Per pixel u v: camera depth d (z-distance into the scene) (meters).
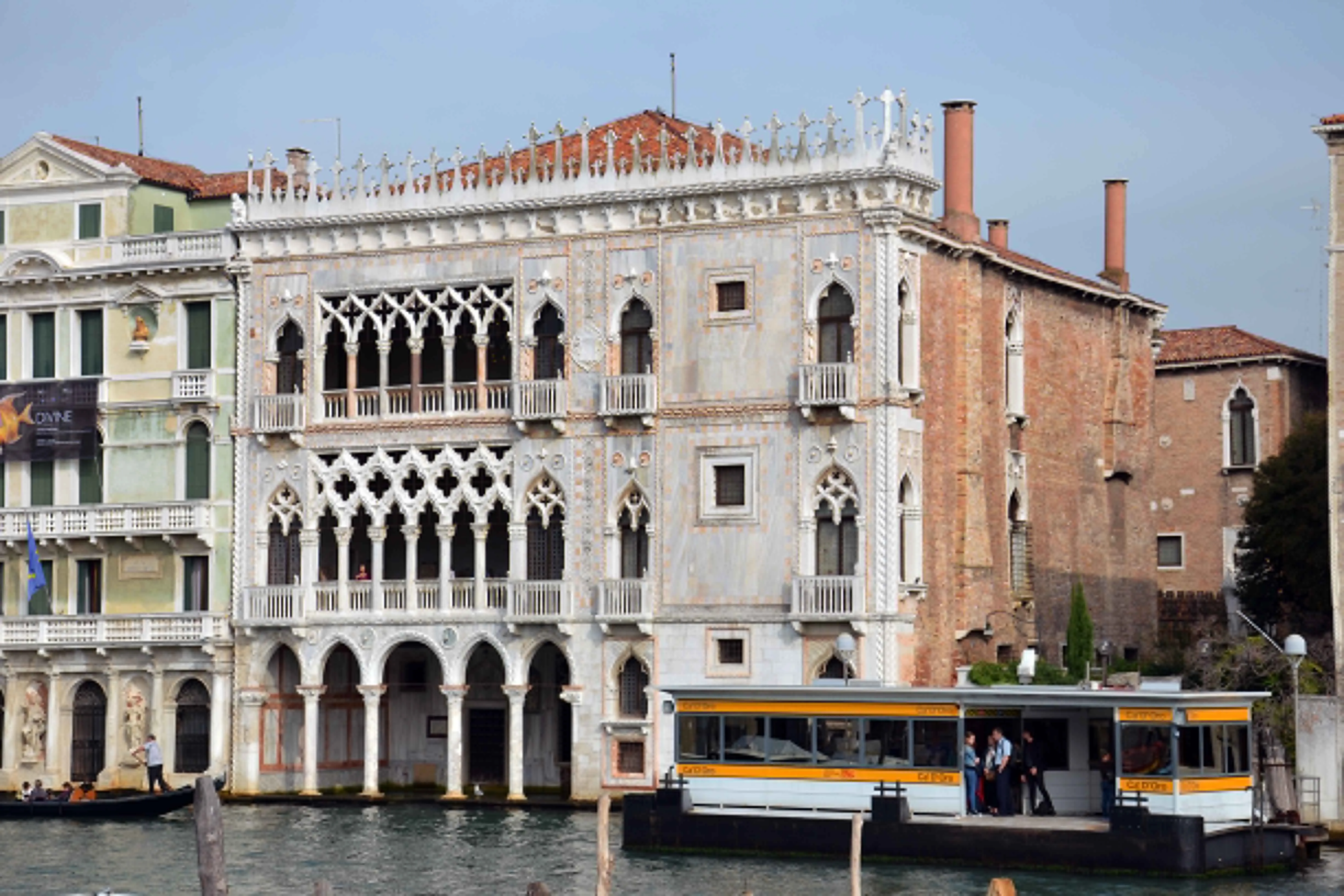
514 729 61.97
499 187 62.59
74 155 69.19
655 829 49.00
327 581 65.06
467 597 62.97
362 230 64.56
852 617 57.25
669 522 60.09
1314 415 68.50
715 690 49.16
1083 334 69.81
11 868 49.00
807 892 42.59
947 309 61.53
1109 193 74.44
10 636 68.69
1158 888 42.59
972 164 64.00
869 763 47.44
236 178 72.31
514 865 48.12
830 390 57.91
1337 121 52.34
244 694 65.25
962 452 61.91
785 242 59.09
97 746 68.31
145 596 67.81
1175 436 80.00
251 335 66.06
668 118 67.75
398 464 63.91
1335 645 51.84
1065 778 47.38
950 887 43.03
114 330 68.56
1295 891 42.31
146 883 46.44
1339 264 52.41
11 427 69.38
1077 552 68.56
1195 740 44.72
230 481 66.50
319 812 60.81
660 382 60.38
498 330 64.00
